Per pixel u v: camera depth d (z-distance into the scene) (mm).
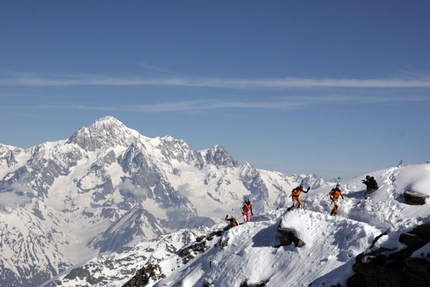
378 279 24703
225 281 34938
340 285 26562
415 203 34562
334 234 31844
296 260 32031
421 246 24781
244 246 37062
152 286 45281
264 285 32188
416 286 22828
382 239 26969
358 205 37500
